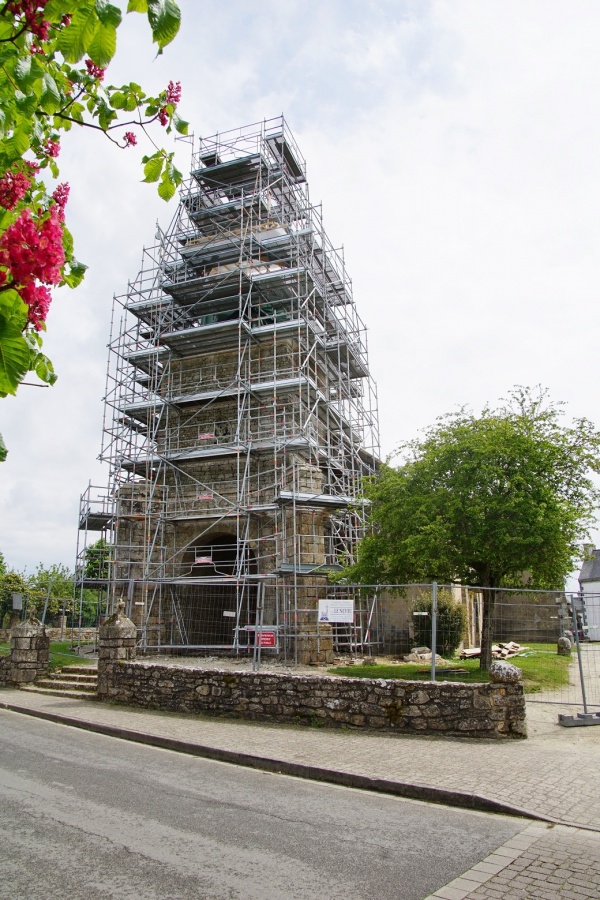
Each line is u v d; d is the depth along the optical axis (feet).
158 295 95.40
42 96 11.89
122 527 81.71
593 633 53.01
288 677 40.60
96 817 22.62
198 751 34.01
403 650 80.23
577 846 20.25
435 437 59.57
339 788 27.32
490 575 55.93
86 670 60.29
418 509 54.39
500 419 57.06
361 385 110.52
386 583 59.93
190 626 83.20
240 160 100.37
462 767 28.66
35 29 10.82
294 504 67.72
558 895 16.70
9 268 9.61
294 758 30.86
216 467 85.87
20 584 91.97
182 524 84.28
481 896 16.62
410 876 17.81
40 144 15.88
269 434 84.53
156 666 47.65
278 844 20.17
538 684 49.98
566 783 26.17
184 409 91.40
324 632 67.05
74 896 16.34
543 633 54.34
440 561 51.78
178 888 16.85
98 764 31.30
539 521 50.26
